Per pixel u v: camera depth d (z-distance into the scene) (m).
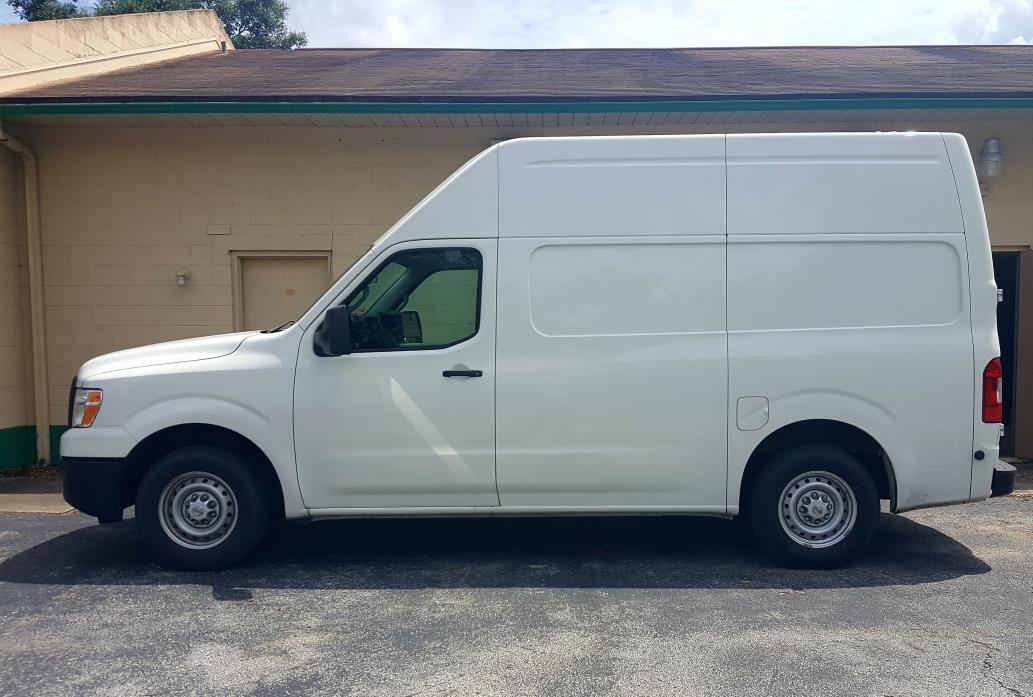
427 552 5.99
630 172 5.49
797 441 5.55
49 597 5.06
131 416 5.42
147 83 9.79
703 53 13.25
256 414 5.40
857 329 5.41
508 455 5.43
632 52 13.53
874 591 5.10
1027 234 9.22
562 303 5.44
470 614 4.74
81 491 5.44
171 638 4.42
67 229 9.36
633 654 4.17
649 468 5.43
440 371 5.41
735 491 5.45
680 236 5.43
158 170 9.34
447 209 5.51
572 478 5.44
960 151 5.52
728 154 5.50
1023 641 4.32
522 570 5.56
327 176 9.37
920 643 4.30
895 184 5.47
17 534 6.55
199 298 9.45
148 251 9.40
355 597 5.04
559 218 5.47
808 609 4.79
